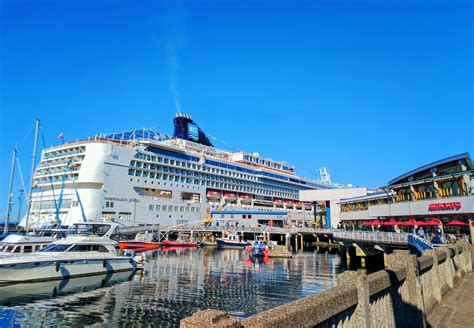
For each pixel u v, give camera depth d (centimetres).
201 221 8081
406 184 4866
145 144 7525
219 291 2612
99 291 2569
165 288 2714
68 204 6438
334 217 8150
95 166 6488
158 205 7438
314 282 3052
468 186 3703
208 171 8894
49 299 2294
